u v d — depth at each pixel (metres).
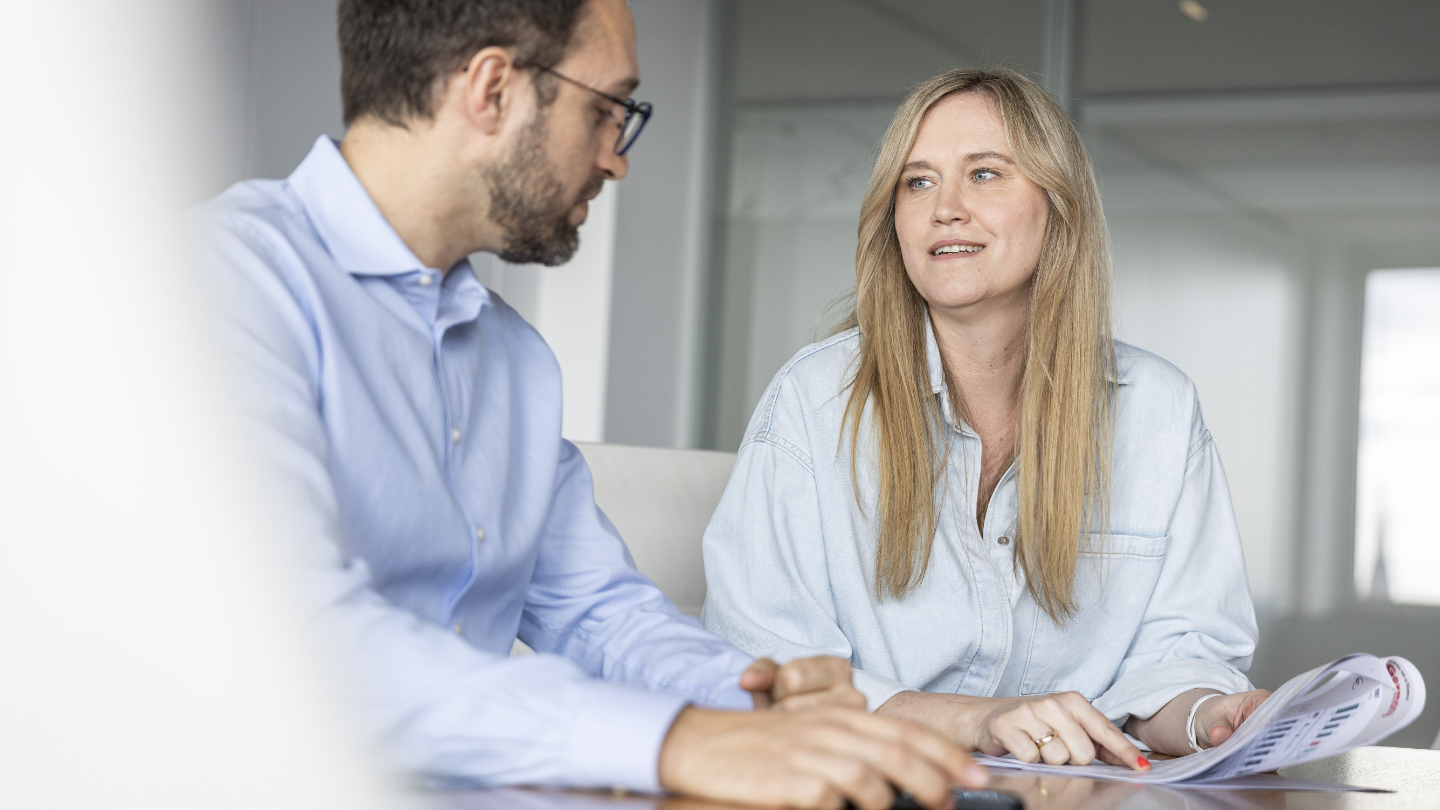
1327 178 3.59
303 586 0.63
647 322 4.20
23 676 0.42
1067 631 1.38
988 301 1.37
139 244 0.46
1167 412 1.45
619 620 1.04
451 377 0.93
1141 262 3.77
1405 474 3.49
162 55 0.47
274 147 2.67
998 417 1.45
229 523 0.49
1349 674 0.83
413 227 0.88
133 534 0.44
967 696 1.09
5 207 0.43
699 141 4.29
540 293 4.15
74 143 0.44
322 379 0.80
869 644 1.36
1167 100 3.74
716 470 1.58
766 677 0.76
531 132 0.85
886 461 1.37
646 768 0.60
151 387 0.46
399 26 0.83
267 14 2.64
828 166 4.17
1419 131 3.52
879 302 1.43
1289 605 3.57
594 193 0.92
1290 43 3.63
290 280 0.80
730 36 4.29
